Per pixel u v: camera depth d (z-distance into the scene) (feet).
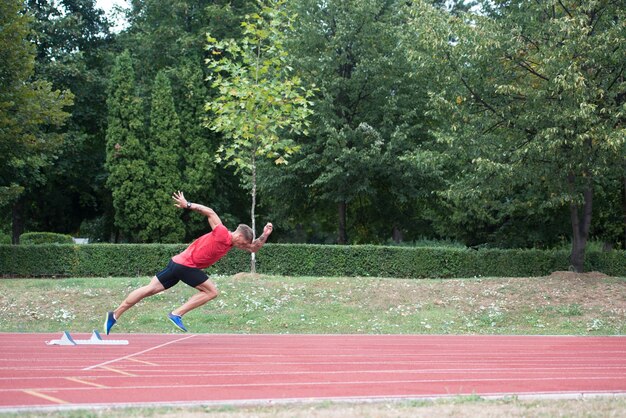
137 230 112.27
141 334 44.60
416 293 60.08
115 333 45.62
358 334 47.91
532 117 62.95
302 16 99.35
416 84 96.78
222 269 76.89
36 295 56.44
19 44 78.64
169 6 120.26
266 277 63.16
